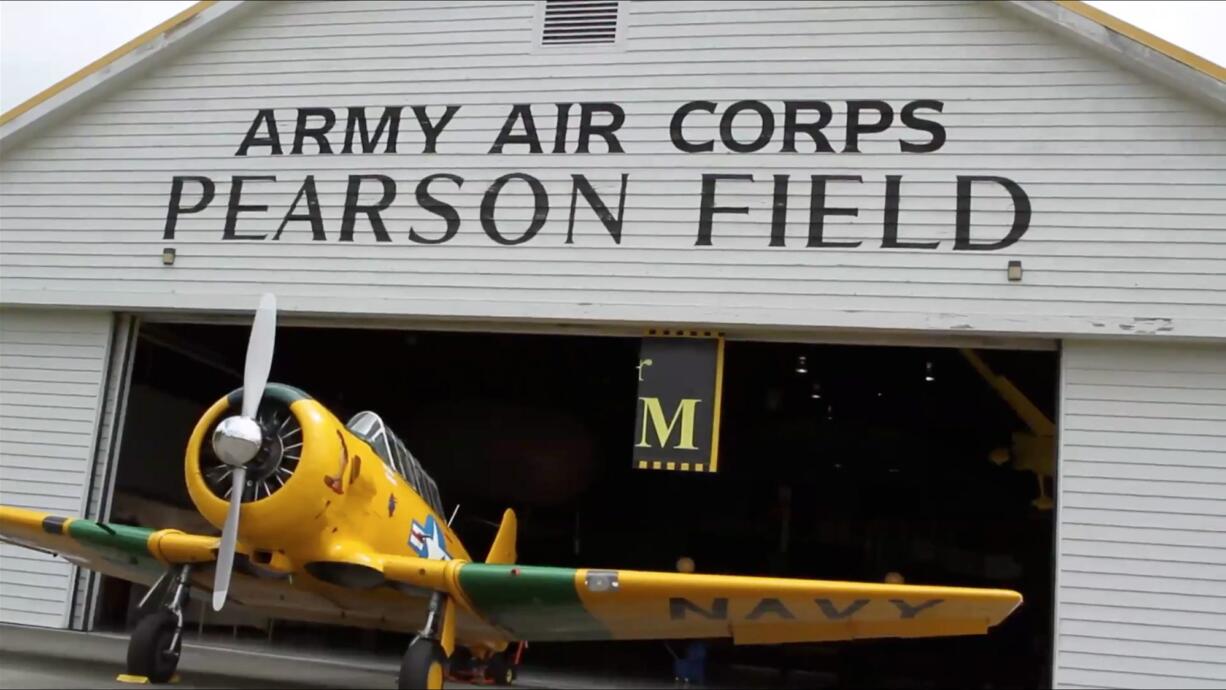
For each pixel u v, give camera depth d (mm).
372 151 9500
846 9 8773
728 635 6430
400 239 9242
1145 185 7918
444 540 7188
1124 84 8117
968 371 12109
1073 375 7883
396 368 14047
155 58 10117
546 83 9266
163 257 9758
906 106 8484
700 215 8672
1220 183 7809
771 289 8398
